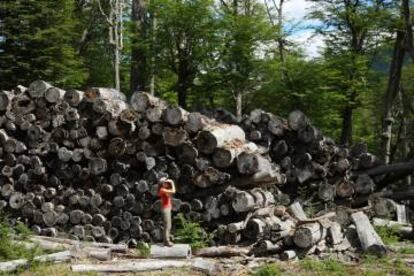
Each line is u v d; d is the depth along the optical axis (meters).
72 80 26.53
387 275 9.40
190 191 12.46
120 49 24.95
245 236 11.46
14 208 13.89
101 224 13.05
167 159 12.70
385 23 25.58
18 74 24.80
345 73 26.08
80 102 13.62
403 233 13.49
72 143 13.63
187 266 9.70
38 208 13.76
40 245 10.95
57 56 25.61
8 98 14.32
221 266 9.74
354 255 10.78
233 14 24.44
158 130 12.70
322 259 10.38
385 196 17.09
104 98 13.49
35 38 24.22
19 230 12.52
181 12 22.39
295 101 26.09
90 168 13.30
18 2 24.58
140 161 12.92
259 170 11.96
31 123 14.07
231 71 24.20
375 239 11.05
